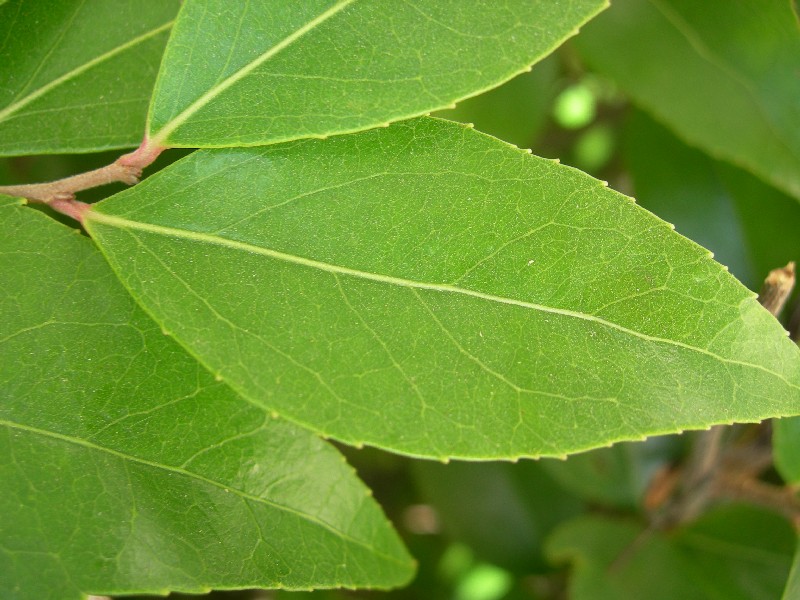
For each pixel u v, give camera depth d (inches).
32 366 4.0
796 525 5.9
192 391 4.1
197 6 4.0
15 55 4.5
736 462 6.0
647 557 6.3
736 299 3.8
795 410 3.7
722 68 5.7
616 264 3.9
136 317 4.1
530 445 3.7
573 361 3.8
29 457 3.9
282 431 4.2
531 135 6.5
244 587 4.0
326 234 3.9
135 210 4.0
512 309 3.9
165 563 4.0
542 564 7.2
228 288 3.8
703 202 6.6
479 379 3.8
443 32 4.0
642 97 5.7
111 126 4.5
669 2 5.7
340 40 4.0
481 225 3.9
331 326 3.8
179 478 4.1
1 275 4.0
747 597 6.1
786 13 5.5
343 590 7.5
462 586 8.1
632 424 3.8
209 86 4.0
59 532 3.9
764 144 5.6
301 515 4.2
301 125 3.9
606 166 8.7
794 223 6.4
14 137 4.5
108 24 4.6
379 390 3.7
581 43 5.8
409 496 8.1
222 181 4.0
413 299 3.9
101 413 4.0
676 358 3.8
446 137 4.0
